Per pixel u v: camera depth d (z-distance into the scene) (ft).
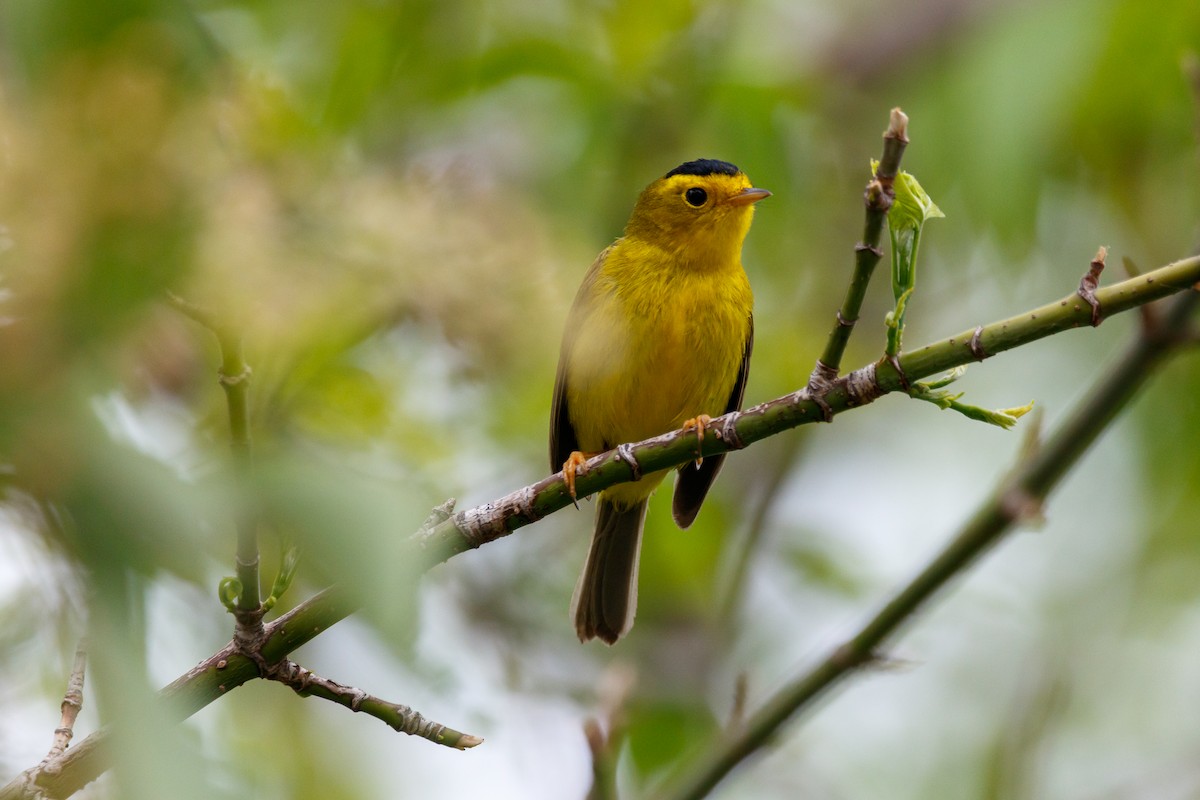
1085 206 48.29
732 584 46.14
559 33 41.60
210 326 13.69
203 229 10.98
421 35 38.19
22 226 10.00
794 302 47.75
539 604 44.19
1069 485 56.59
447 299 17.80
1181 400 51.31
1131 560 54.95
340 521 10.80
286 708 34.22
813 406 21.83
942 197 38.83
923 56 44.47
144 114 10.38
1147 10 36.91
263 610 19.26
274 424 23.50
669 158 43.27
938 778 51.39
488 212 18.90
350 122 35.88
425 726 19.72
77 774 16.97
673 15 41.29
